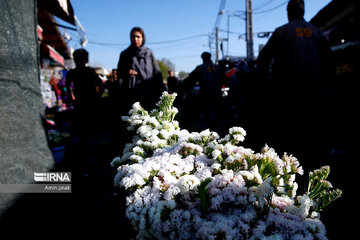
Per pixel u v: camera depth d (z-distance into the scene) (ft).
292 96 10.18
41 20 25.79
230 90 30.76
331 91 16.89
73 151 14.30
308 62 9.93
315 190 4.03
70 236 6.75
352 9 25.67
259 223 3.23
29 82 7.70
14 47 7.13
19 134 6.91
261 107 19.80
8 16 7.00
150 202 3.56
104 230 7.02
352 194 8.01
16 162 6.67
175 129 6.02
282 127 10.94
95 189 9.98
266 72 11.10
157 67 12.46
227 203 3.34
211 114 18.19
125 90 12.05
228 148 4.23
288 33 10.08
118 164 5.33
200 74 17.92
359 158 10.48
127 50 12.23
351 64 19.26
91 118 14.49
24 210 6.51
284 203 3.57
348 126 13.76
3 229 6.01
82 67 14.34
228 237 2.93
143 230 3.65
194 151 4.50
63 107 28.37
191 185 3.46
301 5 10.30
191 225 3.28
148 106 11.90
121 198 4.65
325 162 10.50
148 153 5.27
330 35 30.50
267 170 3.95
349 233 6.27
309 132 10.59
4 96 6.66
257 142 15.19
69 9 16.34
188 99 29.94
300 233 3.30
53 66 44.73
